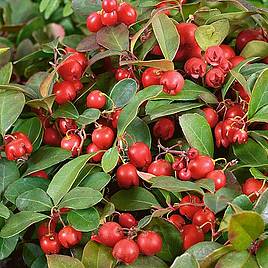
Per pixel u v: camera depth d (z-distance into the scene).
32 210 0.41
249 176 0.42
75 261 0.39
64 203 0.40
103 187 0.41
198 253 0.39
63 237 0.40
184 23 0.45
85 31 0.60
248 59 0.43
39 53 0.50
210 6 0.47
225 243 0.39
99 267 0.40
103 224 0.40
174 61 0.45
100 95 0.43
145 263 0.40
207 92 0.43
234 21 0.46
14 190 0.42
